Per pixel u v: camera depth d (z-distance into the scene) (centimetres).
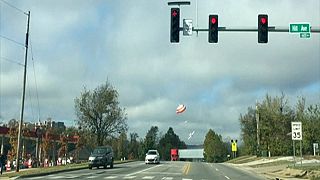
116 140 7575
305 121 6338
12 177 2967
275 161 5659
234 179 3209
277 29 2267
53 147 6006
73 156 6819
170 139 15275
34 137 5750
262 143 7288
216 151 11731
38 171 3491
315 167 3625
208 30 2223
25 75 3569
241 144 10862
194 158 13600
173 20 2197
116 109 6519
